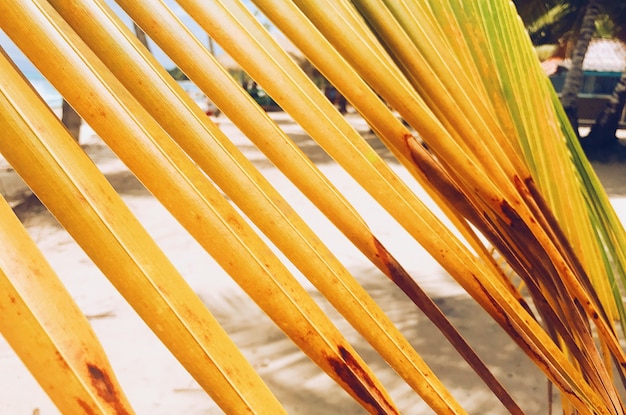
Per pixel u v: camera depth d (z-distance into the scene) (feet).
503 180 2.89
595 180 4.92
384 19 2.79
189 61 2.01
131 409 1.34
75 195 1.54
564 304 3.12
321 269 1.99
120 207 1.59
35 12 1.70
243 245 1.81
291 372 29.25
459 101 2.95
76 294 39.42
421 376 2.14
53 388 1.32
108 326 34.37
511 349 32.32
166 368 29.66
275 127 2.13
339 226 2.23
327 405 26.45
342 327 32.99
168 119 1.92
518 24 4.40
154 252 1.59
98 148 103.86
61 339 1.35
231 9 2.22
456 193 2.64
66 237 52.49
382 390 1.90
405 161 2.95
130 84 1.89
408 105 2.54
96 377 1.34
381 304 37.96
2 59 1.58
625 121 203.10
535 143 4.23
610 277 4.96
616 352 3.51
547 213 3.38
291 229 1.98
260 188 1.98
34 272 1.38
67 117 76.43
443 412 2.16
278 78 2.24
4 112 1.53
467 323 36.09
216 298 39.06
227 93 2.05
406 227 2.40
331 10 2.48
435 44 3.05
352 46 2.47
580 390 2.84
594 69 177.27
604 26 147.64
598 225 4.99
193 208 1.78
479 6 3.92
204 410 26.14
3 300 1.33
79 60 1.72
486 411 26.07
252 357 30.89
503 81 3.99
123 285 1.54
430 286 42.80
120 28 1.90
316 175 2.19
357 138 2.38
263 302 1.82
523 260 2.94
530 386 28.32
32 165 1.53
